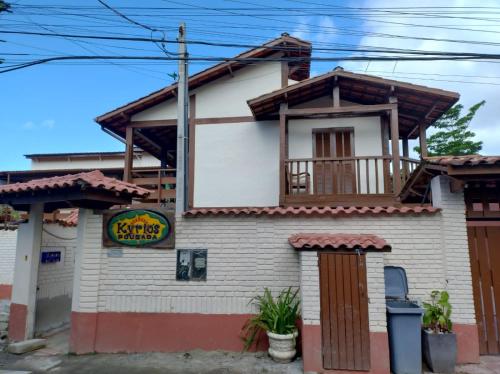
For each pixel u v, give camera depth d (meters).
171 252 5.69
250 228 5.66
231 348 5.42
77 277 5.68
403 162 8.39
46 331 6.75
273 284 5.51
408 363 4.58
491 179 4.85
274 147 9.41
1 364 5.09
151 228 5.73
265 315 5.20
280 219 5.63
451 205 5.32
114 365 4.98
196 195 9.44
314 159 8.01
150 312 5.58
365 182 8.73
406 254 5.36
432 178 5.74
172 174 13.92
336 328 4.71
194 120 9.82
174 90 9.88
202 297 5.57
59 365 5.03
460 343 4.96
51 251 6.98
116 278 5.66
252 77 9.86
